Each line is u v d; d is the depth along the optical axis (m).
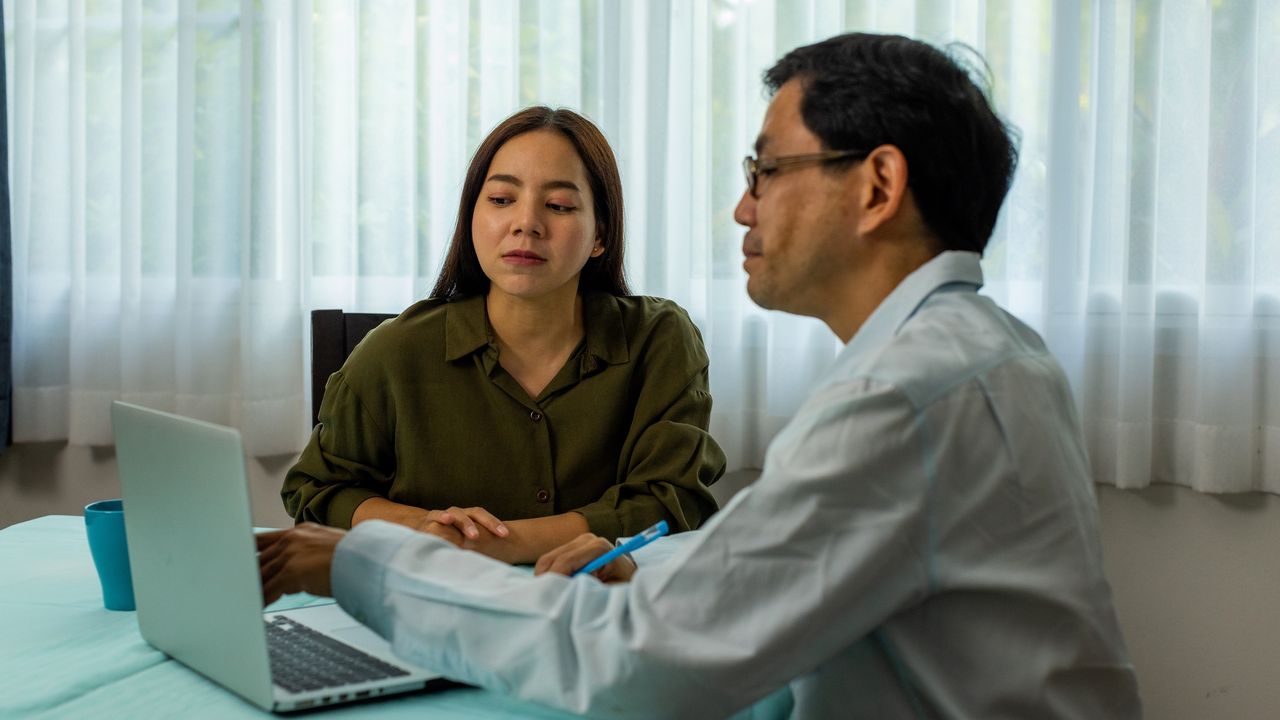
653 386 1.52
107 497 2.59
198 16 2.42
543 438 1.46
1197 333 2.14
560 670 0.79
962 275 0.86
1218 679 2.20
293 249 2.43
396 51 2.41
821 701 0.83
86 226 2.50
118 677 0.94
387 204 2.42
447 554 0.89
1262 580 2.16
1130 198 2.12
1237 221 2.08
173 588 0.95
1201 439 2.12
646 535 1.10
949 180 0.86
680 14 2.31
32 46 2.54
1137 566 2.22
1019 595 0.77
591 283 1.59
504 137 1.45
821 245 0.88
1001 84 2.17
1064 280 2.16
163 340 2.51
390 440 1.48
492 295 1.49
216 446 0.84
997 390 0.78
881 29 2.23
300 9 2.40
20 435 2.56
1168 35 2.12
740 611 0.76
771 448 0.83
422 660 0.87
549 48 2.36
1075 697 0.80
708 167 2.28
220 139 2.44
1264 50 2.09
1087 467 0.87
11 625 1.09
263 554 0.93
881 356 0.79
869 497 0.75
